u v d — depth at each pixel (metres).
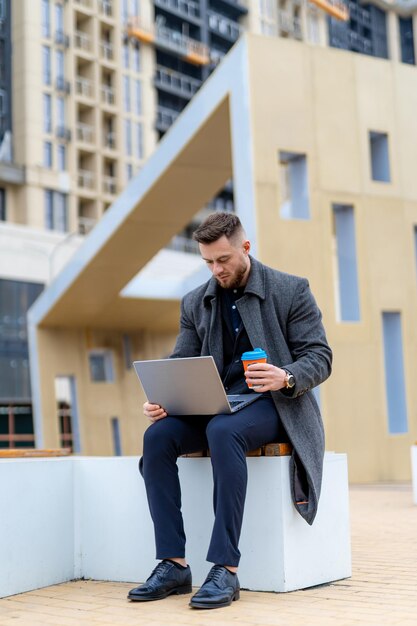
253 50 9.89
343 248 10.72
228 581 2.61
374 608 2.52
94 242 12.41
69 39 33.81
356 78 10.77
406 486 9.00
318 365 2.80
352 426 10.05
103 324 15.08
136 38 38.22
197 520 3.04
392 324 10.88
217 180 11.34
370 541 4.27
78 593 2.99
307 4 46.22
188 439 2.86
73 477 3.38
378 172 11.20
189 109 10.45
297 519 2.88
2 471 3.00
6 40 32.06
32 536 3.11
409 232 10.98
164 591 2.76
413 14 52.41
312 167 10.23
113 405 15.15
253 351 2.73
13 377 24.92
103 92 35.66
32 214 31.02
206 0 43.53
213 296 2.99
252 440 2.72
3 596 2.93
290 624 2.30
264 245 9.66
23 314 25.05
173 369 2.74
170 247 34.72
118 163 36.09
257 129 9.80
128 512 3.21
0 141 31.16
